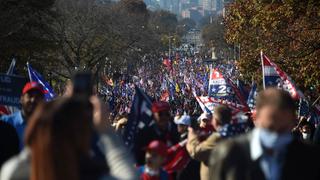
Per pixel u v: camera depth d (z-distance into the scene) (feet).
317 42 116.78
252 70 135.64
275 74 57.00
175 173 42.16
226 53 508.94
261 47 124.57
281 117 20.77
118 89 232.32
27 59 164.86
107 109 20.89
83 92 18.74
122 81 264.72
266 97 21.09
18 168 17.21
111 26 242.99
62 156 16.30
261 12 119.85
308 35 117.08
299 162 20.86
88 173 17.84
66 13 234.38
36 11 172.14
